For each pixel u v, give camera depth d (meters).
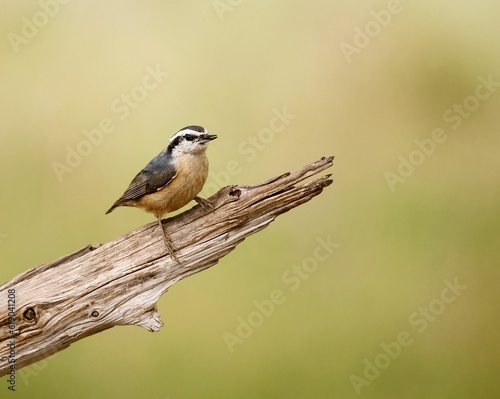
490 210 14.27
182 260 8.43
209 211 8.50
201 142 8.77
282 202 8.42
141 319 8.35
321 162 8.40
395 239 14.03
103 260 8.39
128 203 9.15
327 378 12.30
